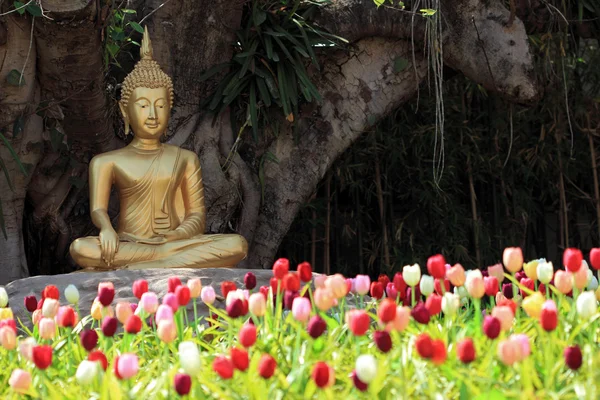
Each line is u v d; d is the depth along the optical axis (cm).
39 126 465
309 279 280
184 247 445
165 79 470
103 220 443
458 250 653
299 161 546
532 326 252
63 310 253
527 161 699
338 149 555
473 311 338
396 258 652
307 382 206
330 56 546
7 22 413
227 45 533
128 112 468
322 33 523
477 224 663
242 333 209
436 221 661
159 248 441
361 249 657
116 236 436
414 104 655
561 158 688
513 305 256
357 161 651
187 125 521
